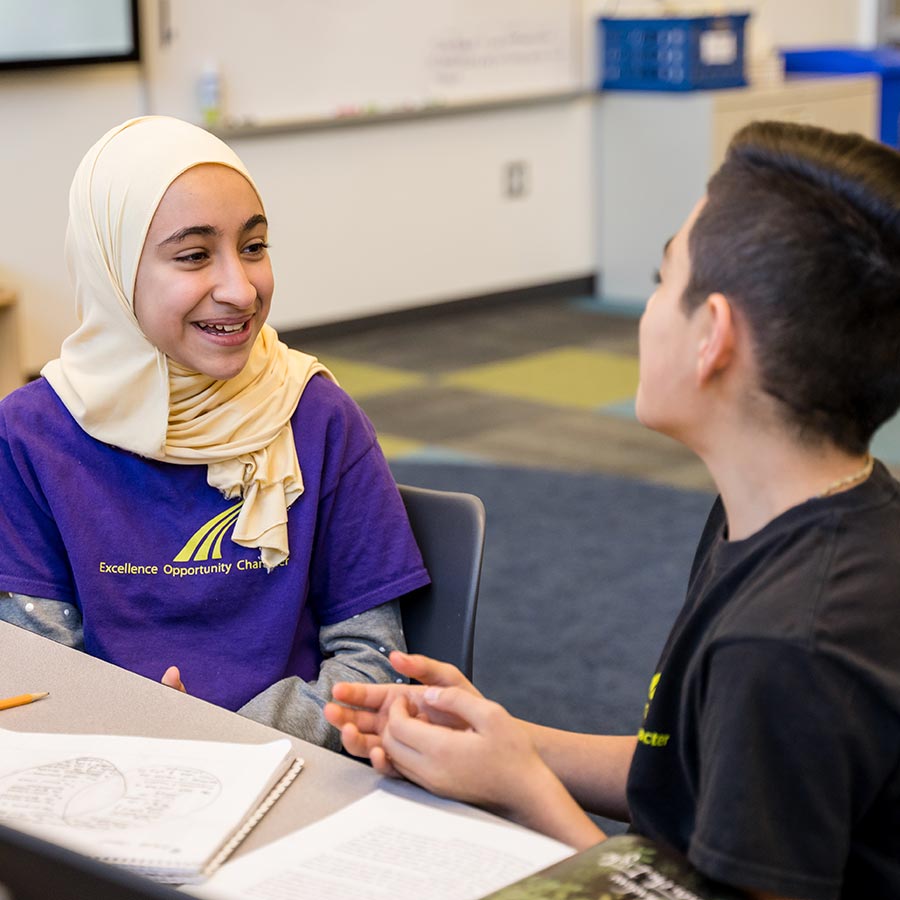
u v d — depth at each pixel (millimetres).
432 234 6070
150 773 983
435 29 5832
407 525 1506
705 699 806
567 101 6441
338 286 5770
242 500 1460
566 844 931
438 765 956
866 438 841
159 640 1438
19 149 4695
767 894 756
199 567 1442
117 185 1405
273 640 1447
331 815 940
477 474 4035
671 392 871
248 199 1438
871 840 812
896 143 7223
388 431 4496
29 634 1279
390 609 1494
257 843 904
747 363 828
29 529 1443
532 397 4918
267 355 1511
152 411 1436
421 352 5605
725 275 824
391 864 868
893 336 807
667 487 3916
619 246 6676
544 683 2664
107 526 1440
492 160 6223
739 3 6980
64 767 996
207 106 5121
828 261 796
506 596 3119
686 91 6266
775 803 753
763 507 857
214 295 1404
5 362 4270
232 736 1064
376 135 5742
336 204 5672
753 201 821
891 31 8000
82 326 1471
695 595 935
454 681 1056
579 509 3723
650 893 768
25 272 4793
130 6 4805
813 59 7113
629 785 910
